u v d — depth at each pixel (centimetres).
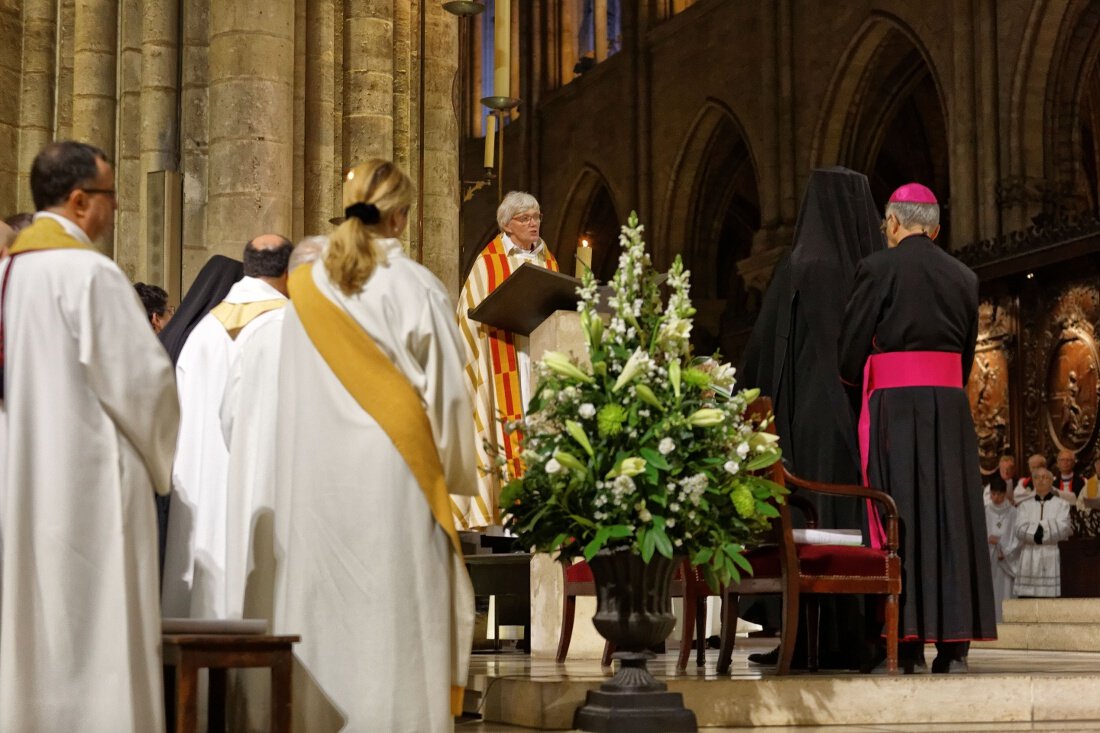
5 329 370
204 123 874
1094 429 1712
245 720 440
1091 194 2591
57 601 356
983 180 2059
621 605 437
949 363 554
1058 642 867
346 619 394
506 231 723
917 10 2252
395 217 425
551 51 3409
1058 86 2028
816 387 616
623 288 452
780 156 2602
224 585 474
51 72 933
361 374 405
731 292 3428
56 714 352
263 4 825
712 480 437
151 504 379
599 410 441
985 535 545
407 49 1072
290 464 415
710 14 2838
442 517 403
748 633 858
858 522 604
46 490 361
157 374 375
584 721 436
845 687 479
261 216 812
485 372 684
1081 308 1748
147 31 873
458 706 410
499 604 750
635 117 3061
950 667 539
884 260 558
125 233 890
